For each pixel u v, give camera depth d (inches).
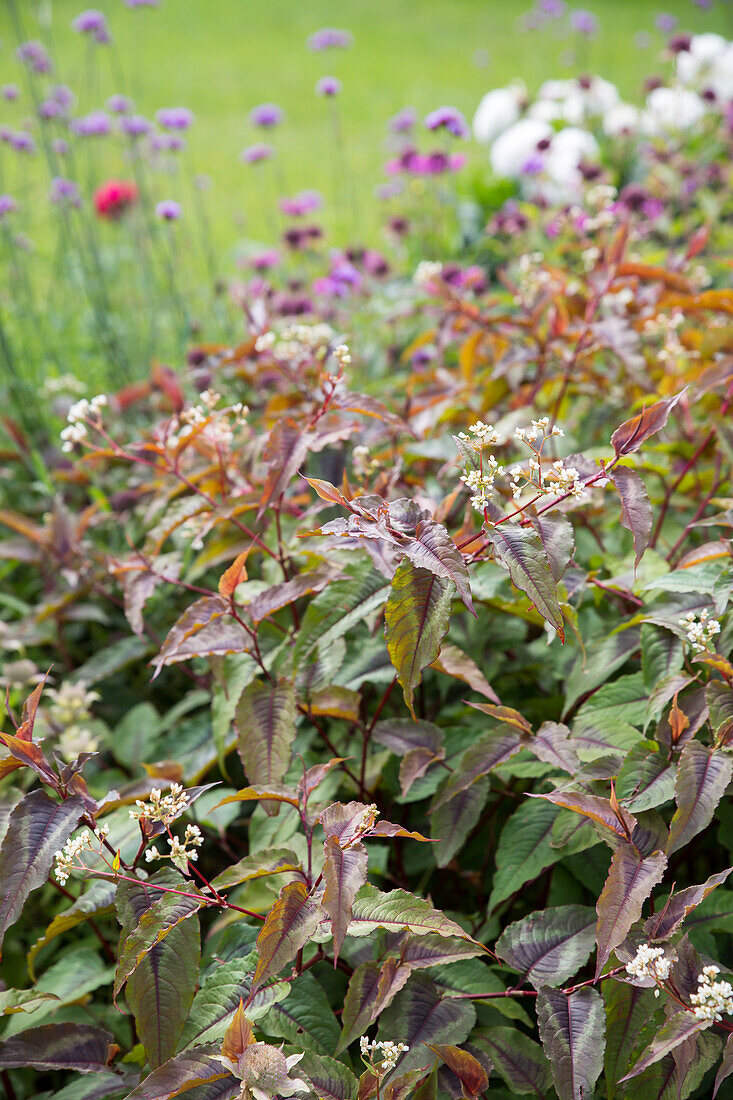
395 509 47.6
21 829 47.4
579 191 102.7
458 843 51.4
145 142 120.4
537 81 246.8
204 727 60.8
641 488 47.6
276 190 187.6
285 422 53.9
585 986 47.2
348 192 181.9
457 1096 47.0
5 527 85.7
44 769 48.2
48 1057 50.0
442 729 54.2
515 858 50.9
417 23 357.7
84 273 105.0
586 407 70.2
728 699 48.3
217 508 57.3
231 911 52.2
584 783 49.7
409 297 100.1
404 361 89.3
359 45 329.7
